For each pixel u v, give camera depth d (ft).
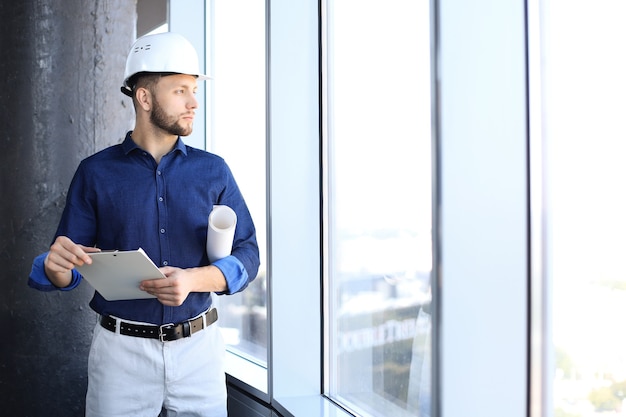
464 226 5.16
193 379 7.07
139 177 7.05
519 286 5.04
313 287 8.75
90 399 7.07
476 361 5.15
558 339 4.96
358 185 8.07
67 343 10.12
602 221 4.66
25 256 9.96
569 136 4.87
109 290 6.52
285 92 8.64
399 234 7.25
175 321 6.95
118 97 10.30
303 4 8.68
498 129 5.10
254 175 10.50
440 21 5.19
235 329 11.30
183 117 6.98
